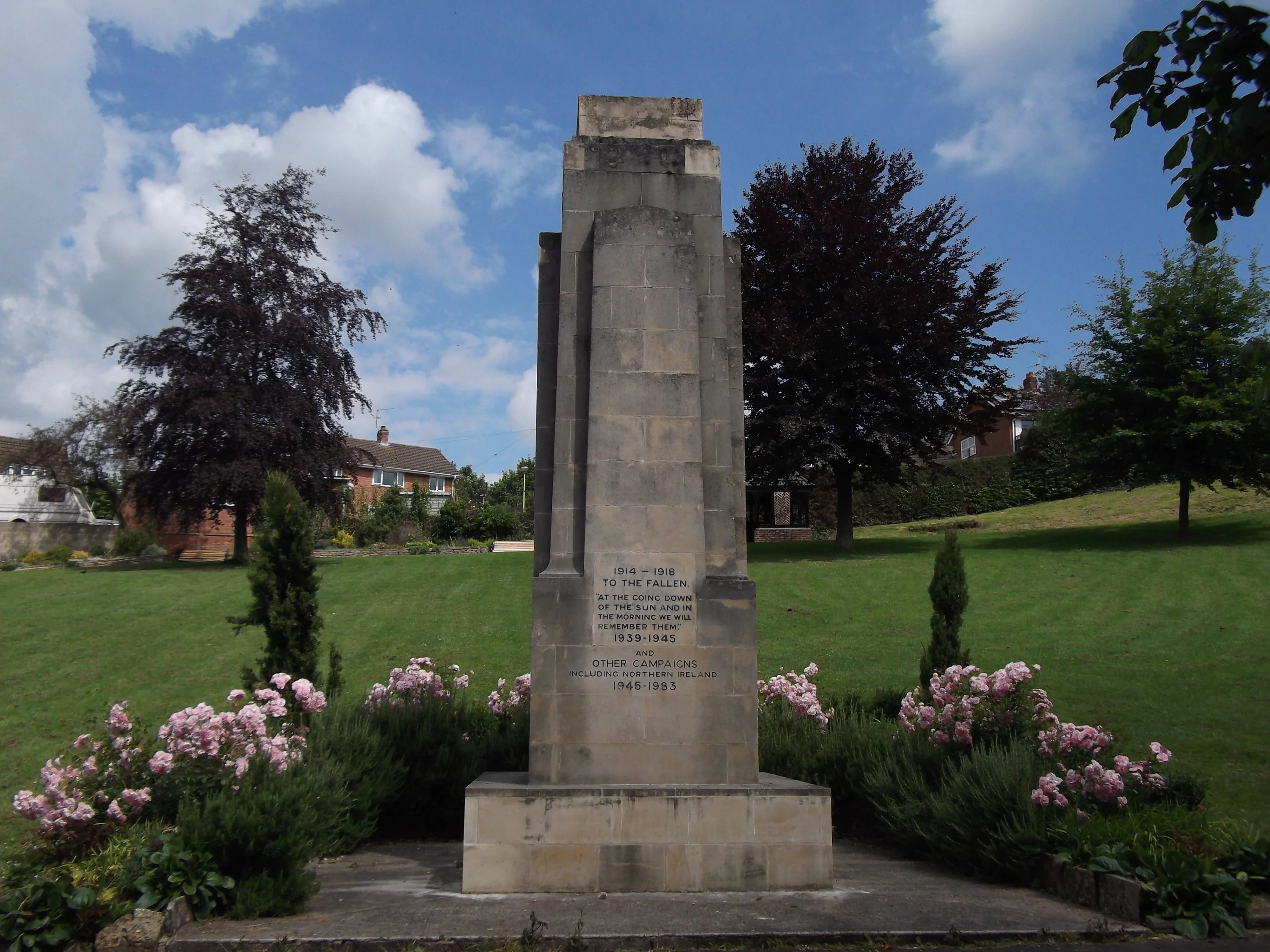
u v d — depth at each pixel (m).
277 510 11.05
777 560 28.25
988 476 46.66
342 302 34.53
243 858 7.06
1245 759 10.75
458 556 32.62
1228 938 6.28
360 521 48.00
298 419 32.75
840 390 28.48
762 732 10.87
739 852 7.58
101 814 7.60
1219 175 5.43
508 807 7.59
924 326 28.64
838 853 9.36
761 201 29.27
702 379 8.71
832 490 45.97
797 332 28.12
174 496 32.38
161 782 7.87
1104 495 41.34
